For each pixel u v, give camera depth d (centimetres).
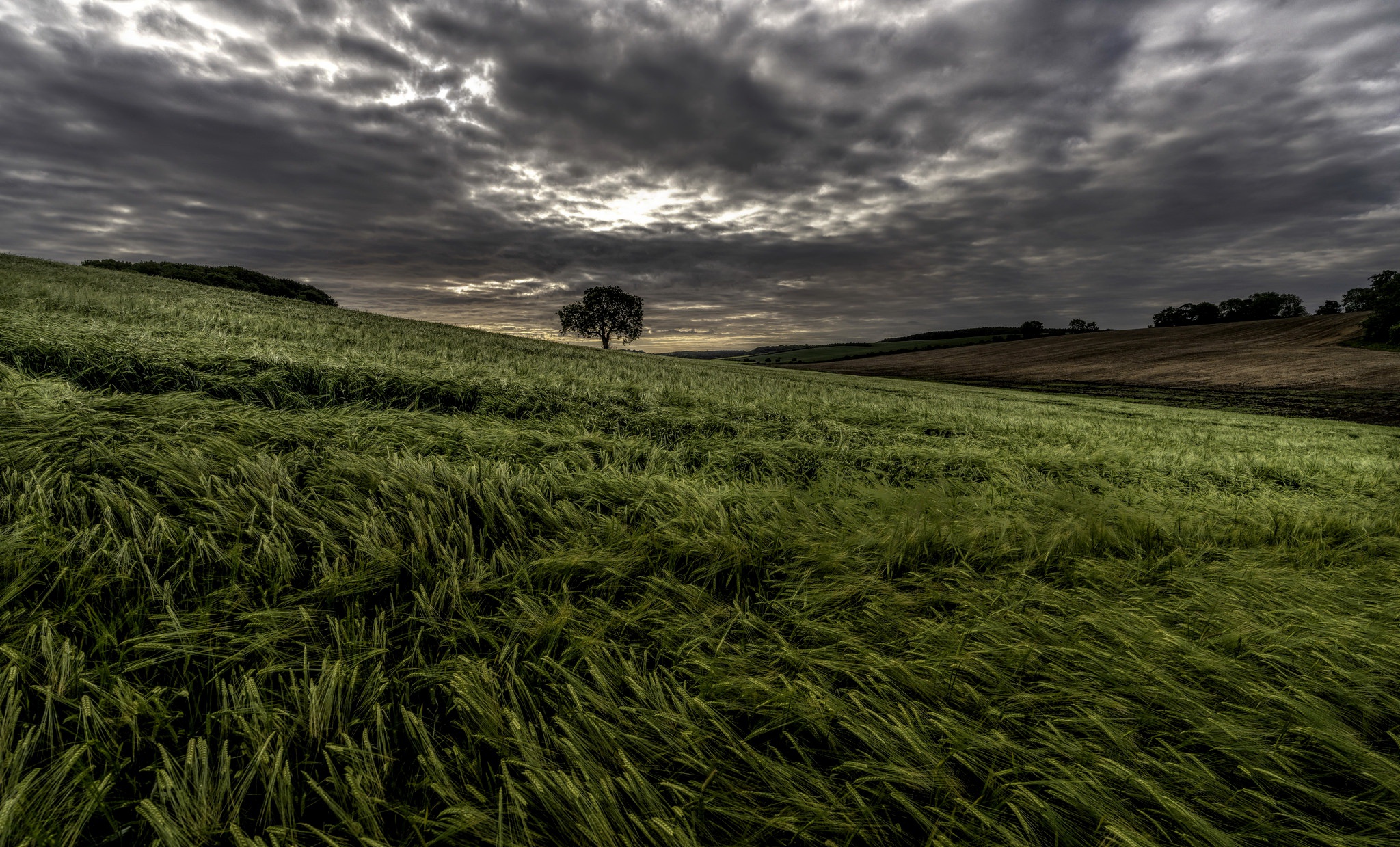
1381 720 180
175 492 273
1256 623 231
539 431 529
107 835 136
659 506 328
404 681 181
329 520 264
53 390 387
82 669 166
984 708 182
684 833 137
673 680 188
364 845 132
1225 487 615
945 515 357
